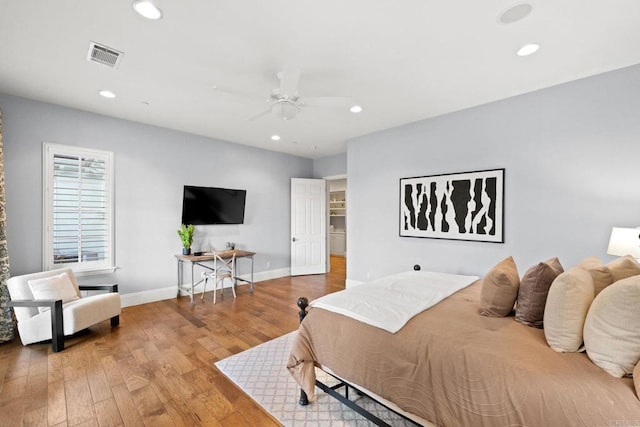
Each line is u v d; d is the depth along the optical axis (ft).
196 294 15.83
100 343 9.76
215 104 11.53
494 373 4.22
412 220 13.70
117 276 13.26
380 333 5.59
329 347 6.16
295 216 20.72
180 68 8.73
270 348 9.50
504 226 11.01
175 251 15.14
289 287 17.47
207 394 7.11
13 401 6.73
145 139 14.03
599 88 9.09
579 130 9.45
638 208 8.49
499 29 6.91
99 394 7.04
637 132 8.50
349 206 16.56
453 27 6.83
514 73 9.07
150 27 6.80
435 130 12.96
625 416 3.33
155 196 14.39
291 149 19.44
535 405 3.79
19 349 9.27
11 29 6.82
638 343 3.71
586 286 4.66
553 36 7.17
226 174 17.26
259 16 6.43
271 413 6.44
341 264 26.04
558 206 9.86
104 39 7.27
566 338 4.45
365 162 15.75
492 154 11.31
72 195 12.04
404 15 6.42
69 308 9.47
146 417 6.28
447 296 7.33
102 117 12.74
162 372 8.02
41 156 11.30
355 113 12.54
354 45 7.58
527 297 5.52
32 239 11.14
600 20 6.54
